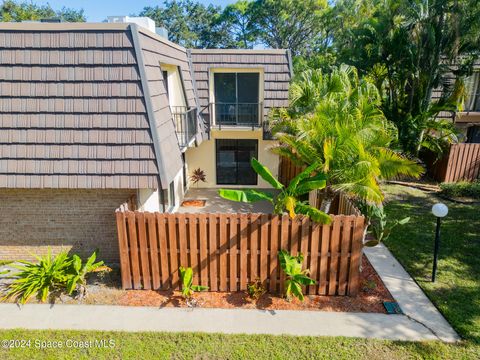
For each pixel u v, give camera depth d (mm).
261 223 7754
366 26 16469
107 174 8094
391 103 17234
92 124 8172
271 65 15125
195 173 16422
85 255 9438
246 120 15742
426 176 17594
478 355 6219
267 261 8039
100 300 7832
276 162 16172
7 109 8219
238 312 7461
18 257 9477
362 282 8523
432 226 11609
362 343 6531
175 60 12070
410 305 7648
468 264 9273
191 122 12516
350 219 7617
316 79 12570
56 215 9133
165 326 6996
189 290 7797
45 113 8211
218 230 7848
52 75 8297
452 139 16875
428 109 16750
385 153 8172
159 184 8055
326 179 8148
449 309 7430
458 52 15336
